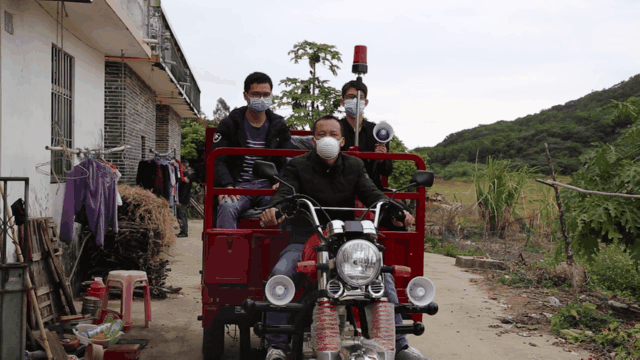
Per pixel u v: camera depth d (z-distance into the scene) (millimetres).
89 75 8211
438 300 7824
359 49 5273
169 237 7516
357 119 4977
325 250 2920
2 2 5180
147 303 5801
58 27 6848
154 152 13141
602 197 6605
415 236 4152
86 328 4852
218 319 3965
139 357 4773
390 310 2869
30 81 5836
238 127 4977
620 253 9227
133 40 8234
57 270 5504
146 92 12914
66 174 6613
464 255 12500
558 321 6188
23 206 4246
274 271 3414
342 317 2902
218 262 3883
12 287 3648
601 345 5523
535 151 66312
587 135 64062
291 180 3654
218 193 4148
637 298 7664
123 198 7492
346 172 3723
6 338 3629
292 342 3070
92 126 8336
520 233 14422
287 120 11680
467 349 5426
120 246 7320
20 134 5566
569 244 7617
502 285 8914
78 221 6301
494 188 14727
